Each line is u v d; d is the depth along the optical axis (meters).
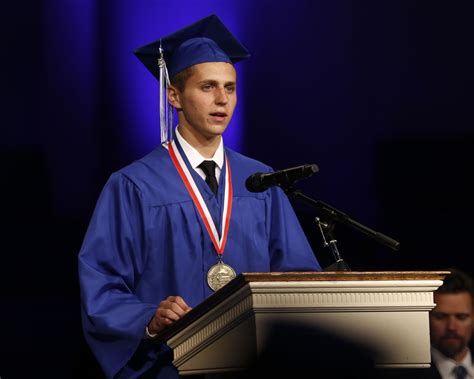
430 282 8.51
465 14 19.50
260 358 8.03
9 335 18.19
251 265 11.53
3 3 18.69
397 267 18.73
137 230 11.36
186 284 11.18
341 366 8.23
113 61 18.77
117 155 18.67
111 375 10.51
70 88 18.69
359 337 8.32
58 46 18.73
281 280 8.11
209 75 11.67
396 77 19.45
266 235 11.87
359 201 19.14
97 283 10.92
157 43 12.27
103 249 11.18
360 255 18.67
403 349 8.44
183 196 11.52
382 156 19.28
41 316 18.33
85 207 18.62
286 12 19.38
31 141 18.64
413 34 19.47
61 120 18.67
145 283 11.24
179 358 9.11
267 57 19.28
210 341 8.70
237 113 19.19
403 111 19.39
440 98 19.42
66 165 18.64
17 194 18.58
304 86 19.33
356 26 19.47
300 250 11.91
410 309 8.48
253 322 8.11
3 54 18.64
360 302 8.34
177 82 11.91
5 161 18.59
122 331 10.41
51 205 18.59
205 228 11.42
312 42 19.38
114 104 18.72
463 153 19.17
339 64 19.41
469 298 11.55
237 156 12.30
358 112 19.38
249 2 19.25
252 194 11.92
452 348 11.51
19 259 18.44
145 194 11.45
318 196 19.14
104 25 18.81
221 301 8.48
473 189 19.06
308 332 8.17
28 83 18.69
